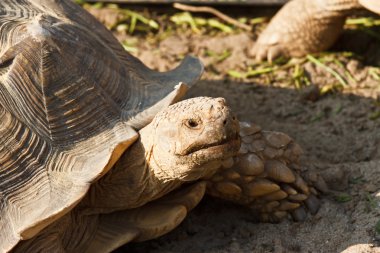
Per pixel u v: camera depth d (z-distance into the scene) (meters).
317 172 5.92
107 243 5.15
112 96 5.34
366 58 7.83
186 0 8.59
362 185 5.87
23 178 4.84
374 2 6.58
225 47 8.14
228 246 5.47
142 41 8.36
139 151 5.07
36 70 5.14
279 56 7.83
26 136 4.94
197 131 4.66
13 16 5.54
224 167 5.39
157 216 5.28
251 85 7.55
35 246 4.77
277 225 5.66
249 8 8.69
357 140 6.66
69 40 5.38
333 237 5.38
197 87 7.52
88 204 5.21
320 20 7.57
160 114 4.96
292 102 7.28
